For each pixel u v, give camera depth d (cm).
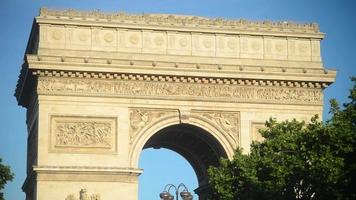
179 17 16800
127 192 15800
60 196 15488
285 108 16712
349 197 12838
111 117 16025
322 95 16938
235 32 16812
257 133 16562
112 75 16075
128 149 15988
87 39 16262
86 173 15688
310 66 16975
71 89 15912
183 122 16338
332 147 13088
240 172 14388
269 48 16962
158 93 16288
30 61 15662
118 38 16388
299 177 13588
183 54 16562
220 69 16425
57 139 15712
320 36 17150
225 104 16512
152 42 16500
